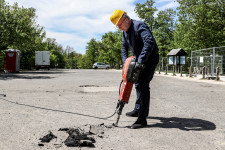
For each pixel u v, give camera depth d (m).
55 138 2.56
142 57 3.01
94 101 5.30
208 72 15.98
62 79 13.23
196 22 26.70
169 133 2.84
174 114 4.00
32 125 3.10
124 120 3.49
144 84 3.25
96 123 3.25
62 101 5.25
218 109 4.49
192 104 5.08
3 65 28.75
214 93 7.18
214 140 2.59
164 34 42.81
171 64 26.98
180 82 11.83
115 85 9.41
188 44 29.16
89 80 12.44
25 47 30.91
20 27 25.64
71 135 2.63
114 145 2.38
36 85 9.25
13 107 4.40
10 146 2.31
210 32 25.28
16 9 28.45
